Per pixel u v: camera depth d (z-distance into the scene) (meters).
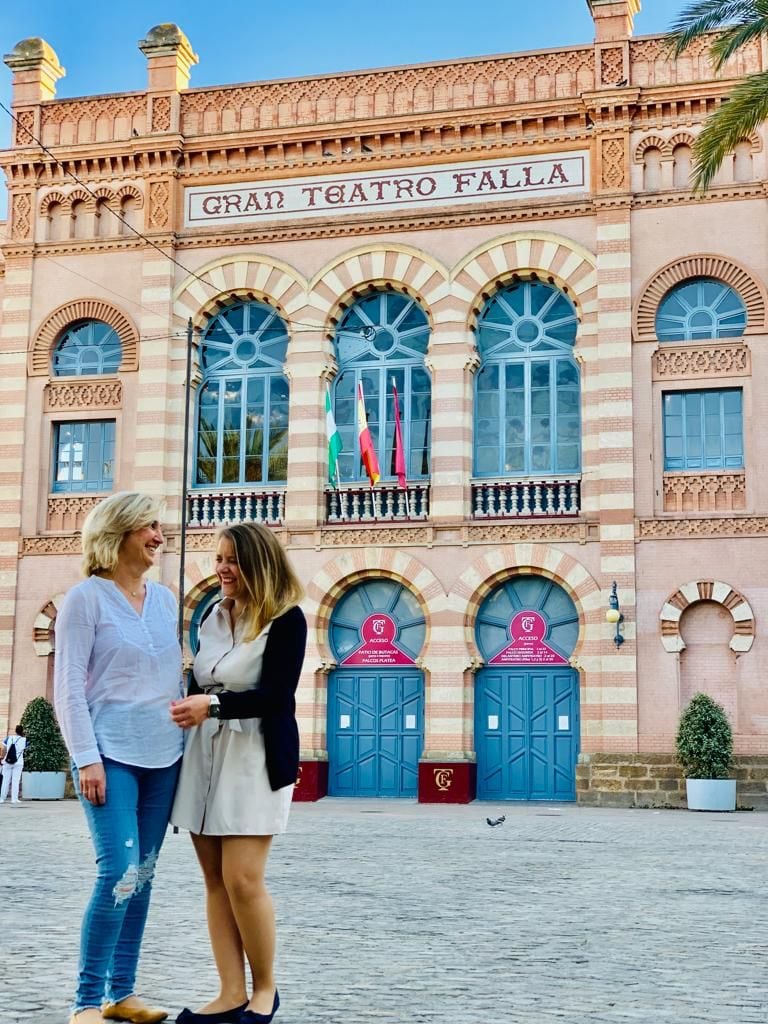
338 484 27.14
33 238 29.52
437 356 27.19
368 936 8.98
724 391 26.09
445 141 27.88
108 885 5.88
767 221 26.05
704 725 24.09
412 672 26.92
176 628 6.51
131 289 28.91
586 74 27.38
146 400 28.33
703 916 10.08
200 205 29.00
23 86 30.05
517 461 27.05
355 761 26.92
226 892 6.29
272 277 28.36
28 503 28.78
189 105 29.31
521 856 15.02
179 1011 6.48
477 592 26.36
